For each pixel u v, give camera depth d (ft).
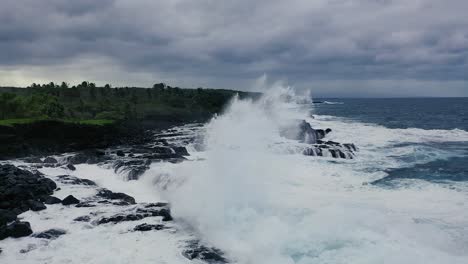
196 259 48.88
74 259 49.90
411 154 123.03
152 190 87.66
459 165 103.91
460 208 64.59
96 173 104.17
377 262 43.45
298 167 99.45
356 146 135.85
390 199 70.49
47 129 150.61
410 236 51.24
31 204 69.46
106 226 60.75
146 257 49.67
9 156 128.47
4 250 52.90
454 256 45.09
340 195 73.41
